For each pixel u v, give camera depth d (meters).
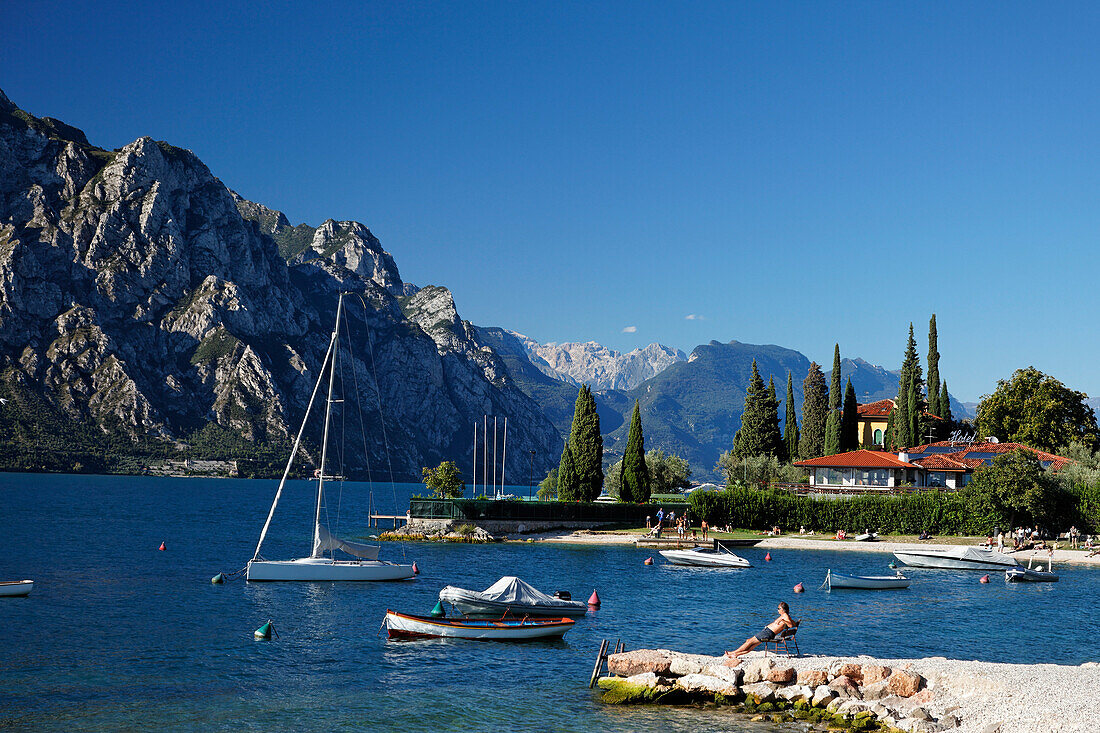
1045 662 46.09
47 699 35.84
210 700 36.25
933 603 66.56
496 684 39.62
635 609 61.09
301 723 33.56
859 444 164.12
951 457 132.75
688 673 37.72
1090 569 91.56
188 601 60.06
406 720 34.16
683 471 150.00
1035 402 144.75
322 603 60.50
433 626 48.62
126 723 33.03
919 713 32.56
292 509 197.25
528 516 117.12
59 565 79.62
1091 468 120.00
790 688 36.19
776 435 156.50
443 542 110.19
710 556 88.88
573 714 35.12
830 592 71.88
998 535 104.88
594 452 127.31
